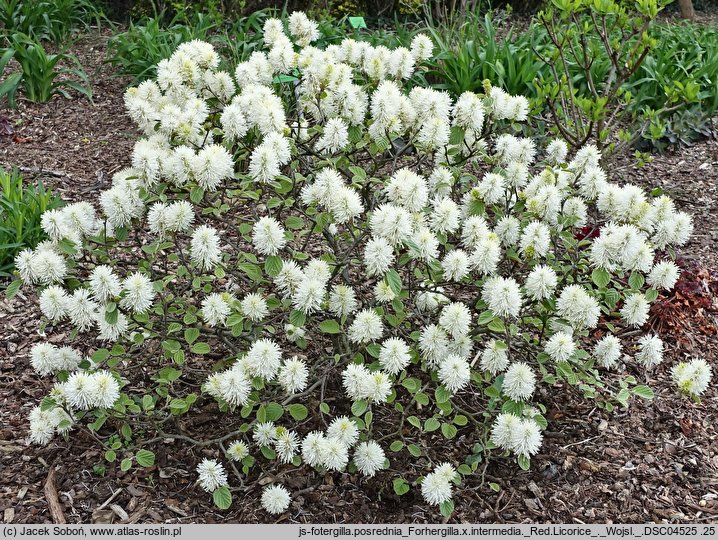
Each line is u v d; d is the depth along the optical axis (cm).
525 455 76
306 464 88
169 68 97
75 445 89
